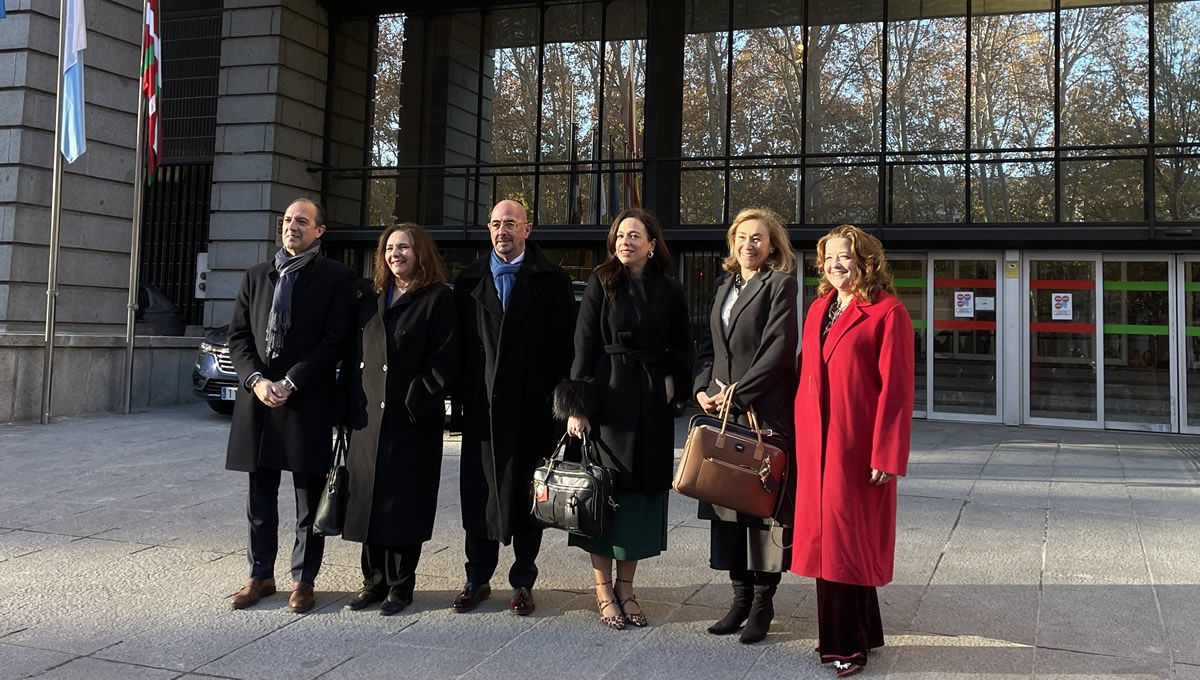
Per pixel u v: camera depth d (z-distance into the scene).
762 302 3.76
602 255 13.47
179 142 14.92
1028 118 12.04
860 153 12.50
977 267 12.17
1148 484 7.26
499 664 3.41
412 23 14.45
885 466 3.26
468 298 4.17
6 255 11.03
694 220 13.09
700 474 3.55
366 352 4.08
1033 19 12.02
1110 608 4.10
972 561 4.89
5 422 10.20
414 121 14.40
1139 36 11.66
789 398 3.77
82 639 3.63
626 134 13.38
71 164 11.60
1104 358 11.64
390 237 4.13
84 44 10.40
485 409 4.04
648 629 3.85
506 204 4.18
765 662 3.46
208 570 4.63
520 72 13.88
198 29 14.84
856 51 12.63
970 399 12.12
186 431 9.77
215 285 14.11
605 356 3.94
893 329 3.34
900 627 3.86
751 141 12.94
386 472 3.96
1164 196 11.49
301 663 3.40
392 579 4.09
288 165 14.16
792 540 3.60
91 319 11.94
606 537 3.82
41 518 5.72
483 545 4.12
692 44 13.19
